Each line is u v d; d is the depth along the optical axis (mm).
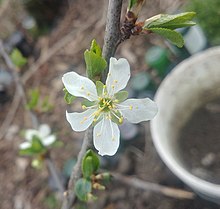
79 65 229
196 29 175
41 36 247
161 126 147
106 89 71
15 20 255
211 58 150
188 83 154
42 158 128
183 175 135
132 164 185
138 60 212
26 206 195
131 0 67
